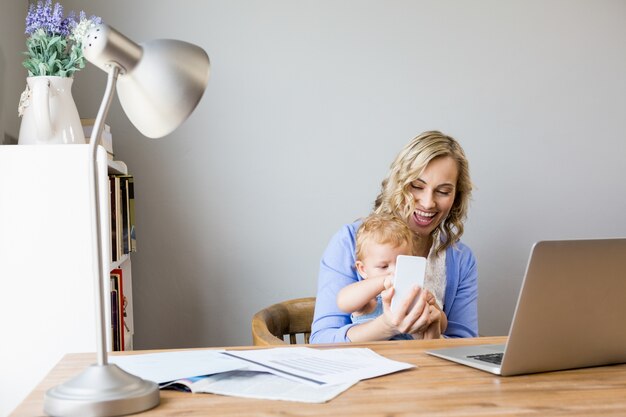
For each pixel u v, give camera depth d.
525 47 2.78
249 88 2.59
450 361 1.01
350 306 1.68
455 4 2.72
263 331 1.58
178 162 2.54
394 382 0.87
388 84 2.67
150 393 0.75
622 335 0.99
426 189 1.87
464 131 2.73
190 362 0.93
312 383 0.85
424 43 2.70
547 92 2.79
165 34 2.53
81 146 1.74
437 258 1.94
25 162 1.73
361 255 1.80
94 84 2.46
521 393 0.83
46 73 1.83
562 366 0.96
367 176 2.66
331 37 2.64
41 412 0.74
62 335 1.73
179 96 0.84
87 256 1.74
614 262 0.93
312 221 2.62
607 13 2.84
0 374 1.71
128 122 2.50
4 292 1.72
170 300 2.54
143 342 2.52
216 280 2.56
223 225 2.57
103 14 2.48
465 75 2.73
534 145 2.78
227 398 0.79
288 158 2.61
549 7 2.79
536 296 0.88
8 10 2.08
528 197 2.77
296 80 2.62
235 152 2.58
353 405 0.77
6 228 1.73
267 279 2.60
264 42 2.60
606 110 2.83
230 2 2.58
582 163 2.82
